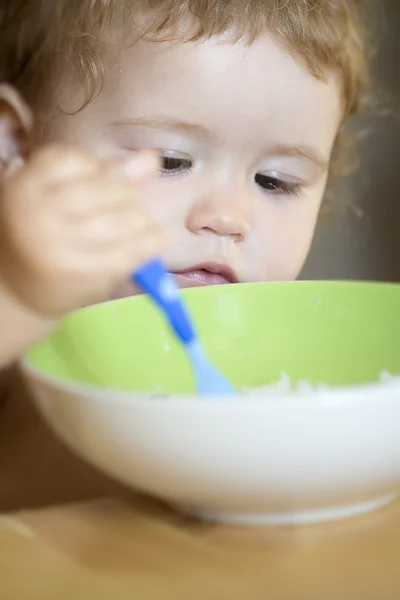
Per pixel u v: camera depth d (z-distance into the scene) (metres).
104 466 0.50
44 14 1.28
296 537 0.47
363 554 0.45
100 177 0.60
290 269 1.24
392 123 1.85
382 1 1.80
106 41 1.17
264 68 1.13
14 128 1.27
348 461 0.45
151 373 0.75
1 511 0.74
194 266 1.14
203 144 1.14
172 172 1.14
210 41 1.12
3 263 0.57
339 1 1.32
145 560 0.44
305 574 0.42
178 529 0.49
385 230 1.94
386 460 0.46
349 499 0.48
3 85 1.28
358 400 0.44
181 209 1.13
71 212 0.57
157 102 1.13
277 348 0.79
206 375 0.64
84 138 1.18
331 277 1.95
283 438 0.44
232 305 0.80
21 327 0.60
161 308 0.63
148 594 0.40
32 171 0.60
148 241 0.58
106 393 0.46
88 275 0.56
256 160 1.17
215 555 0.45
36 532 0.49
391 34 1.83
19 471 0.84
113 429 0.46
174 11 1.13
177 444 0.44
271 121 1.15
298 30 1.17
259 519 0.49
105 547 0.46
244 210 1.15
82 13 1.21
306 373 0.78
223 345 0.79
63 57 1.22
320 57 1.20
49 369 0.64
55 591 0.41
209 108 1.12
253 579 0.42
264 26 1.14
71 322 0.70
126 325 0.76
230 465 0.44
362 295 0.79
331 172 1.72
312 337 0.79
